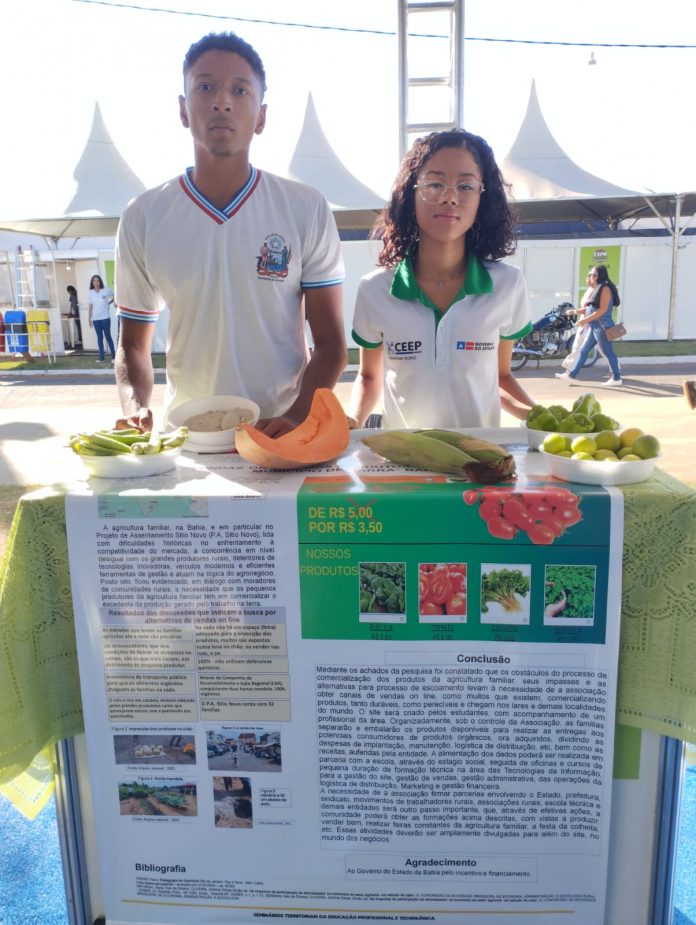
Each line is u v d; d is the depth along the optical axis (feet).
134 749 4.41
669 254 40.29
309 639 4.18
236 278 5.86
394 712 4.22
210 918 4.60
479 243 6.23
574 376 28.58
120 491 4.17
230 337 5.96
